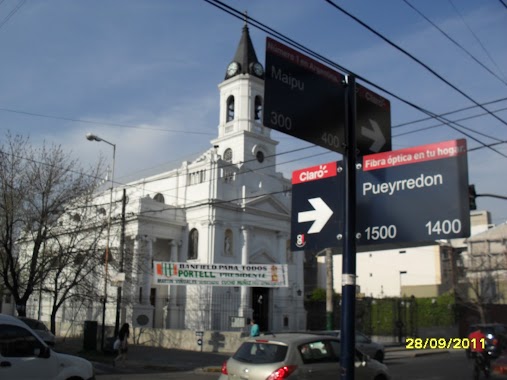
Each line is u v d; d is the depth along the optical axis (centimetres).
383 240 796
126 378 1858
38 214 2819
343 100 806
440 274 5962
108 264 3117
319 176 865
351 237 779
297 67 748
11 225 2733
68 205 2980
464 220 731
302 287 5166
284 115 720
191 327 4344
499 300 5272
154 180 5125
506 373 1658
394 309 4638
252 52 5334
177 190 4866
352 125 804
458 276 5353
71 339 3803
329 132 774
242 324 3619
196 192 4703
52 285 3497
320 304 5284
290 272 5066
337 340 1117
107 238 3100
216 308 4384
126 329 2364
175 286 4503
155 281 3506
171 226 4597
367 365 1162
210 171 4634
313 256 6738
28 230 2878
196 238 4619
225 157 5097
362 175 831
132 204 4419
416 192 779
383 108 880
